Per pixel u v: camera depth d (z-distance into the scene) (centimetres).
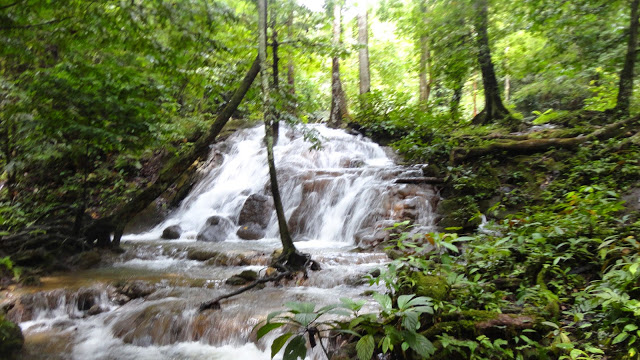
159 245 865
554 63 1212
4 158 920
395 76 2420
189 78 888
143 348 437
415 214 831
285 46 1071
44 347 437
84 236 795
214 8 776
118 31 731
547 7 1057
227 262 714
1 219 671
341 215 957
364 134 1514
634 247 389
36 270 654
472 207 778
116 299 542
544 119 1262
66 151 812
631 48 931
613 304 298
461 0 1227
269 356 395
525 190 799
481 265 440
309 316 255
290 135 1502
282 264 615
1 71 885
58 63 762
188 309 477
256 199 1052
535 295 368
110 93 727
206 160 1397
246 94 913
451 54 1288
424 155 1011
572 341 298
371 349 265
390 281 366
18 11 635
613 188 665
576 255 434
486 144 944
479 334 306
